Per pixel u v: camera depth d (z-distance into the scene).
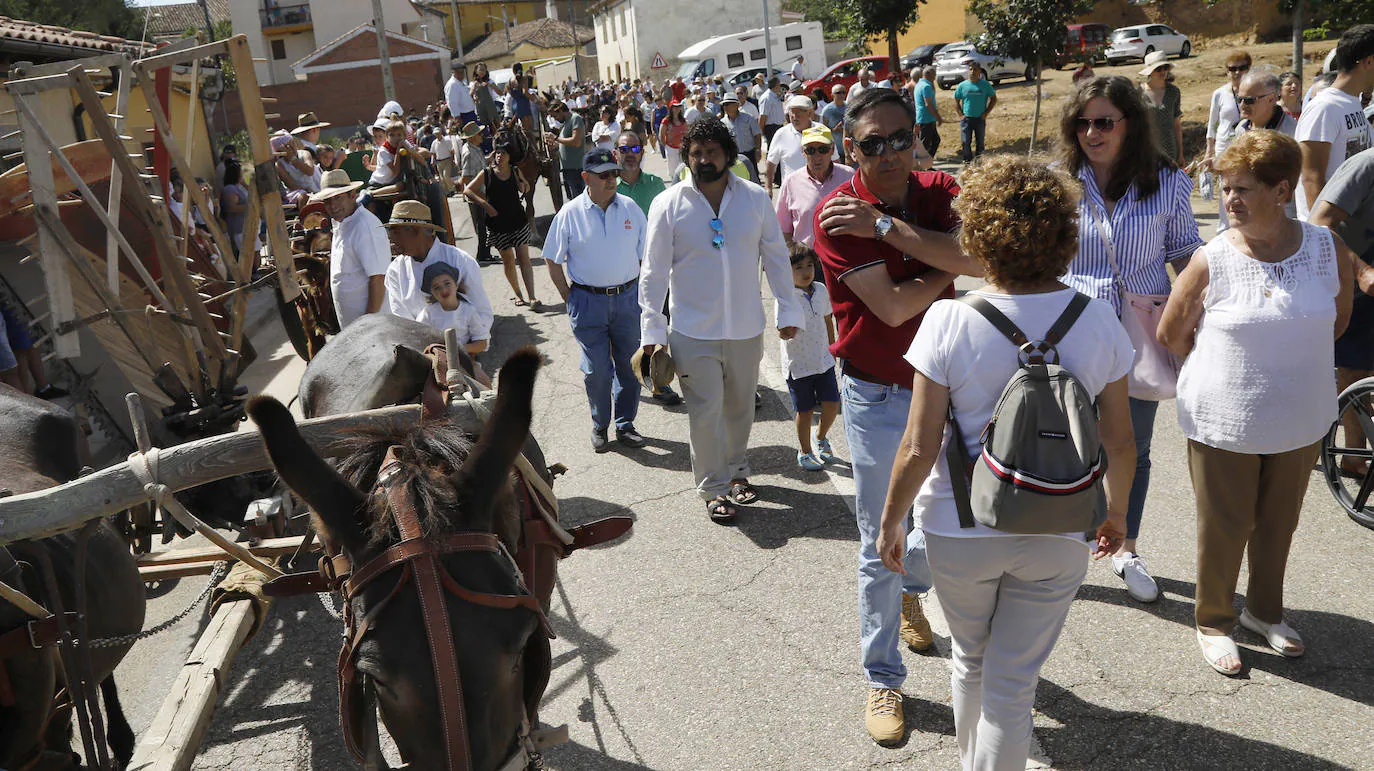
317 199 5.94
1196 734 3.37
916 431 2.57
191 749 2.91
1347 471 5.14
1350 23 15.65
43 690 2.83
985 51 18.03
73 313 4.84
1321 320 3.43
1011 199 2.44
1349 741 3.27
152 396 4.99
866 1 30.25
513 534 2.57
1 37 10.70
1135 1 40.16
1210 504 3.65
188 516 2.63
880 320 3.28
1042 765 3.30
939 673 3.87
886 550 2.73
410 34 62.69
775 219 5.09
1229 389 3.50
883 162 3.22
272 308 12.05
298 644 4.58
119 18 36.75
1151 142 3.79
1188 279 3.61
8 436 3.34
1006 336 2.46
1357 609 4.00
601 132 19.50
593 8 64.19
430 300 5.97
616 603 4.61
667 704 3.83
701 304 5.04
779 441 6.45
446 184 20.20
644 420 7.18
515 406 2.33
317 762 3.71
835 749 3.50
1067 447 2.33
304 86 52.50
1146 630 3.99
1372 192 4.57
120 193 4.92
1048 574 2.56
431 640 1.97
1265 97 7.17
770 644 4.17
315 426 2.62
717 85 26.78
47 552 2.85
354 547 2.14
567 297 6.41
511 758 2.11
